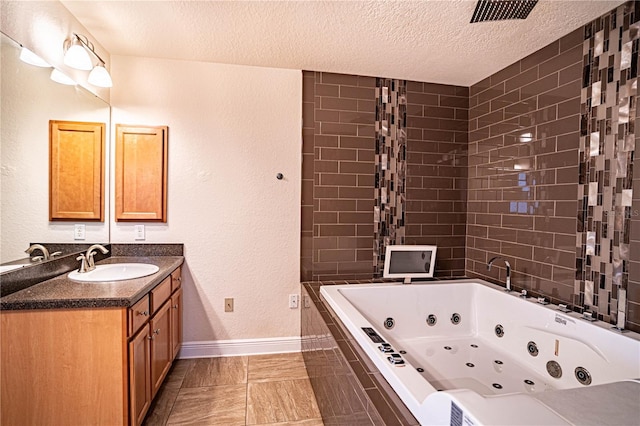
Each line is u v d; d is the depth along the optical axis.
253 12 1.70
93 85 2.00
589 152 1.69
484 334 2.27
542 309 1.82
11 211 1.41
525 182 2.12
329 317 1.76
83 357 1.37
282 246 2.47
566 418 0.77
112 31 1.91
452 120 2.68
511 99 2.25
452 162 2.69
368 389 1.10
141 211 2.25
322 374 1.71
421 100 2.64
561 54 1.86
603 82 1.63
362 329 1.48
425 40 1.96
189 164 2.33
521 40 1.92
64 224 1.79
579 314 1.69
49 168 1.67
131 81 2.23
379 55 2.18
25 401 1.34
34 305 1.32
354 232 2.57
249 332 2.45
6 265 1.38
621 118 1.55
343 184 2.54
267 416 1.74
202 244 2.36
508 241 2.27
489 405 0.80
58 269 1.76
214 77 2.34
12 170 1.41
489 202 2.46
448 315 2.35
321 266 2.53
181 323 2.31
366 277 2.60
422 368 1.87
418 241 2.67
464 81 2.62
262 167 2.43
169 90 2.29
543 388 1.66
